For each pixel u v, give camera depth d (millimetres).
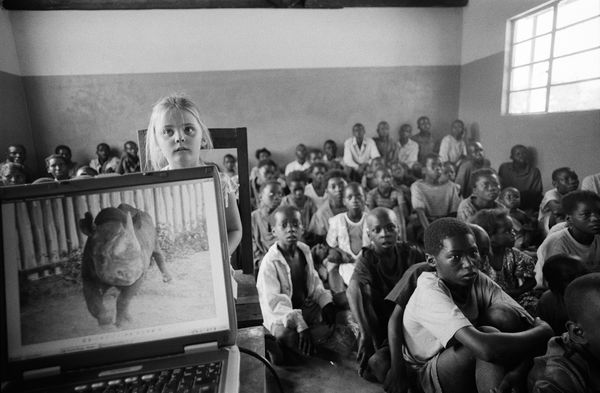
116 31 5219
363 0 5203
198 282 644
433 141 5617
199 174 653
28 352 589
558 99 3713
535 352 1019
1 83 4828
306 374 1570
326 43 5488
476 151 4328
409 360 1287
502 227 1778
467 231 1118
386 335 1597
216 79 5449
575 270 1376
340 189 2828
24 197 600
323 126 5695
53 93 5297
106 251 627
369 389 1466
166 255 643
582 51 3383
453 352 1079
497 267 1840
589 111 3234
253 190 4695
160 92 5414
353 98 5652
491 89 4805
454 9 5445
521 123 4184
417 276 1341
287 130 5664
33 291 599
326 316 1879
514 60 4414
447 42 5547
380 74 5609
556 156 3643
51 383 580
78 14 5125
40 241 604
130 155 5234
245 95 5523
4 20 4926
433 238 1146
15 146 4664
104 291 621
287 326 1620
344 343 1771
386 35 5512
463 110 5582
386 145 5578
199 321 634
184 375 581
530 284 1838
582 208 1729
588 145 3260
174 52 5336
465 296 1182
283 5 5195
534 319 1132
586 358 861
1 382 580
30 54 5164
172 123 849
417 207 3328
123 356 611
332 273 2270
